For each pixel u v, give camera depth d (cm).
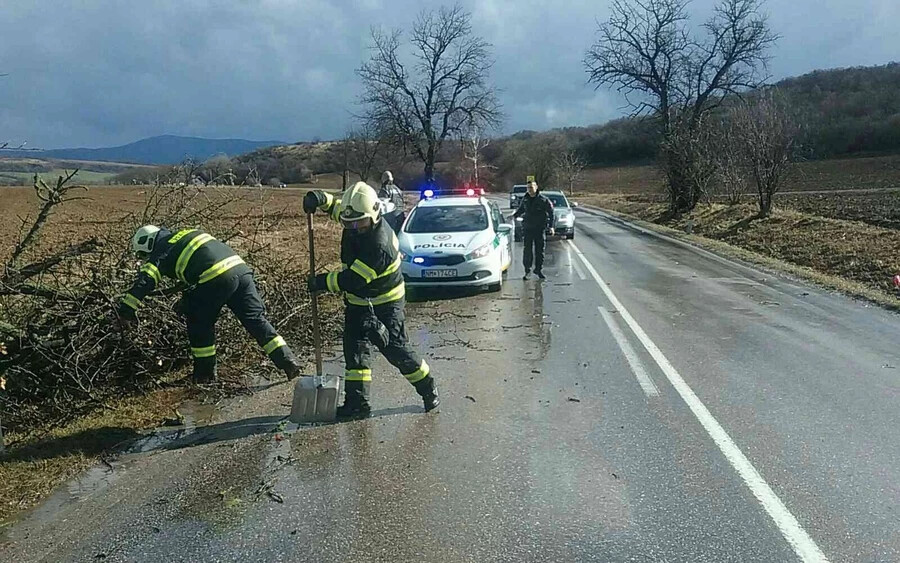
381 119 4912
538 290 1219
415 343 838
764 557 355
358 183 568
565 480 447
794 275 1386
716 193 3388
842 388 633
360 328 575
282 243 1329
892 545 365
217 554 365
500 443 512
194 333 618
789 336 845
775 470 458
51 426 561
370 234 563
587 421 555
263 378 685
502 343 829
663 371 695
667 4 3284
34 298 607
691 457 481
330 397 570
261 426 556
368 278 556
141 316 645
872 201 2627
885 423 543
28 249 670
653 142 3988
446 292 1209
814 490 429
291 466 476
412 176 6550
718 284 1280
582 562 351
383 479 453
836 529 382
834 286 1223
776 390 629
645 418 560
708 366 711
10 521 405
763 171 2442
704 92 3256
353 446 511
